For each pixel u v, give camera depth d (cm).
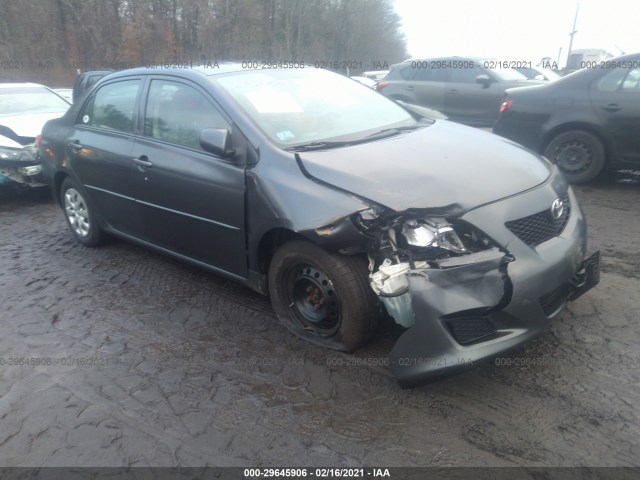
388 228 286
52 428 288
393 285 276
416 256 280
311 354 335
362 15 4325
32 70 2756
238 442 269
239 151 352
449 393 293
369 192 293
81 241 556
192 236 399
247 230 350
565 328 344
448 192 290
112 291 448
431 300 266
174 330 379
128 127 448
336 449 260
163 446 270
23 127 748
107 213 492
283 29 3666
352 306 306
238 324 380
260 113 369
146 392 312
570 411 273
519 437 259
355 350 327
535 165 343
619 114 610
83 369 340
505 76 1033
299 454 258
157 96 426
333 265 306
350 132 382
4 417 299
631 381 292
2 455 272
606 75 623
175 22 3053
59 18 2888
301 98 404
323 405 290
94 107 498
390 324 349
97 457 265
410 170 310
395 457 253
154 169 407
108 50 2906
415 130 396
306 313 341
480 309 269
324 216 297
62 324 398
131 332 380
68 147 512
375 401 290
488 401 284
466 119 1066
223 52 3166
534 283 280
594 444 251
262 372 322
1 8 2731
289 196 317
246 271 368
